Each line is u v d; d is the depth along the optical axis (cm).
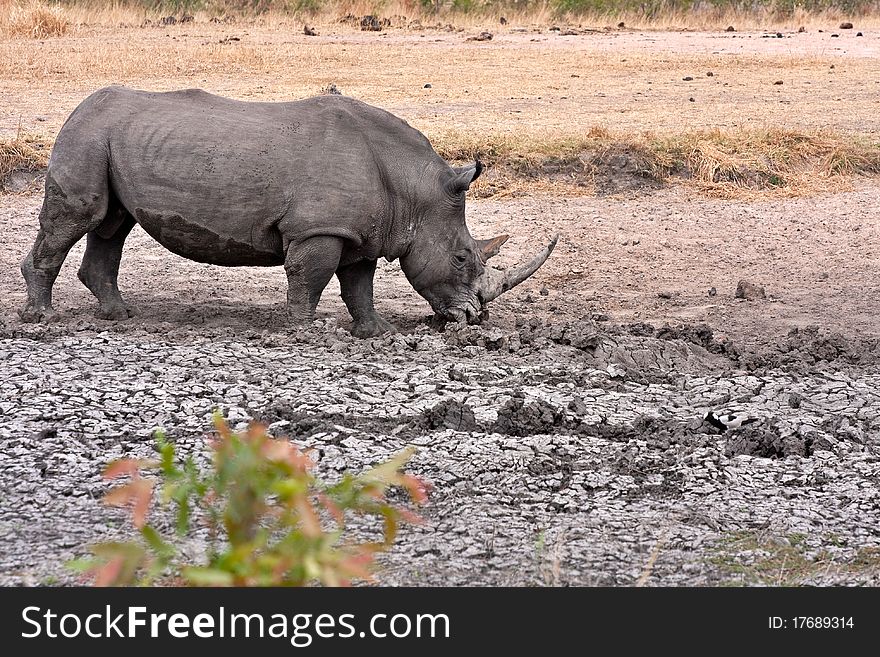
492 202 4578
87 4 9581
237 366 2584
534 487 2072
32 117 5300
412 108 5828
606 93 6475
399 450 2175
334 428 2244
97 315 3164
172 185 2903
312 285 2981
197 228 2939
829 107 6144
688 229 4394
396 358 2705
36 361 2552
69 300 3381
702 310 3525
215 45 7869
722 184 4831
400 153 3045
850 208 4675
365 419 2312
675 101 6262
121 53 7338
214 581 999
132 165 2920
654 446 2292
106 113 2961
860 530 1964
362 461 2106
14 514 1867
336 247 2966
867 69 7562
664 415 2453
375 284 3772
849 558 1858
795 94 6562
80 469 2033
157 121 2931
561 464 2170
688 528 1936
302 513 1014
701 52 8319
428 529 1889
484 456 2172
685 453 2245
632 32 9788
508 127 5319
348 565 1020
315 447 2145
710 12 10725
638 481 2125
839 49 8638
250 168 2897
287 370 2572
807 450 2319
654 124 5525
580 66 7488
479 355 2788
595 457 2209
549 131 5191
